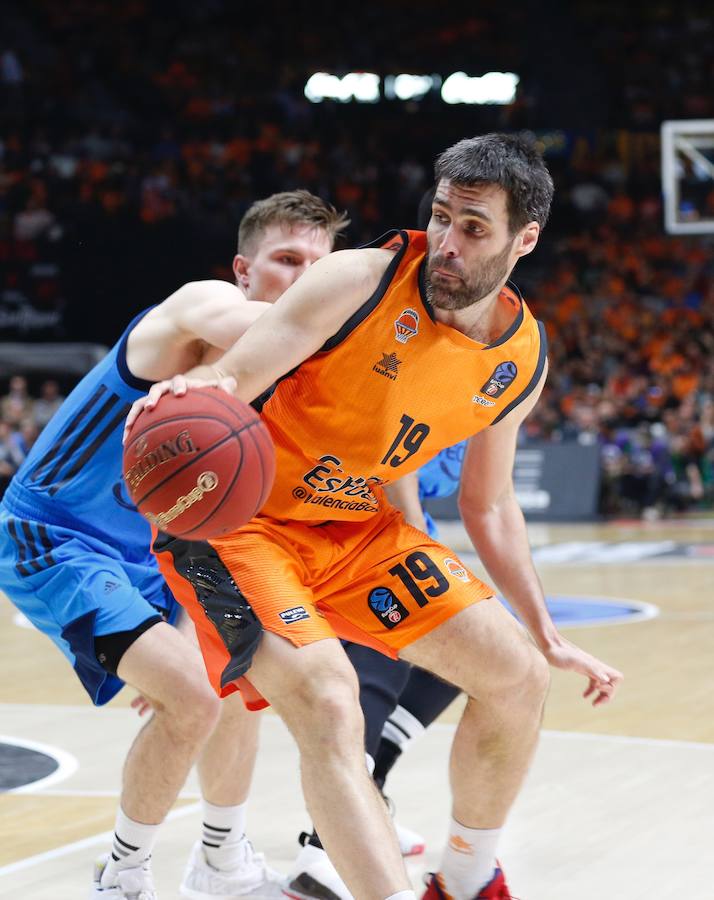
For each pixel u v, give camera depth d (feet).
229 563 11.02
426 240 10.59
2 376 63.82
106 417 12.85
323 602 11.72
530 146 10.52
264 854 14.64
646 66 98.68
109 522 13.14
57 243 70.33
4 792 17.72
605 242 90.94
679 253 89.66
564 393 75.36
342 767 9.90
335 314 10.28
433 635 11.32
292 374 10.87
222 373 10.26
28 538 12.92
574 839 14.97
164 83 94.73
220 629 10.84
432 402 10.94
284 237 14.08
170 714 11.77
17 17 93.09
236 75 97.45
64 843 15.23
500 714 11.34
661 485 66.44
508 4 100.32
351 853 9.61
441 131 96.68
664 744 20.10
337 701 10.14
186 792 17.47
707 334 80.18
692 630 32.65
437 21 100.83
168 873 14.10
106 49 94.73
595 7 99.55
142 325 12.86
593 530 60.59
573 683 25.90
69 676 27.71
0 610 39.75
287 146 90.89
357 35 100.73
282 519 11.55
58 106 86.99
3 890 13.42
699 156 57.88
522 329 11.00
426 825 15.87
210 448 9.80
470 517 12.50
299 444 11.07
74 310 70.03
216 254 72.18
